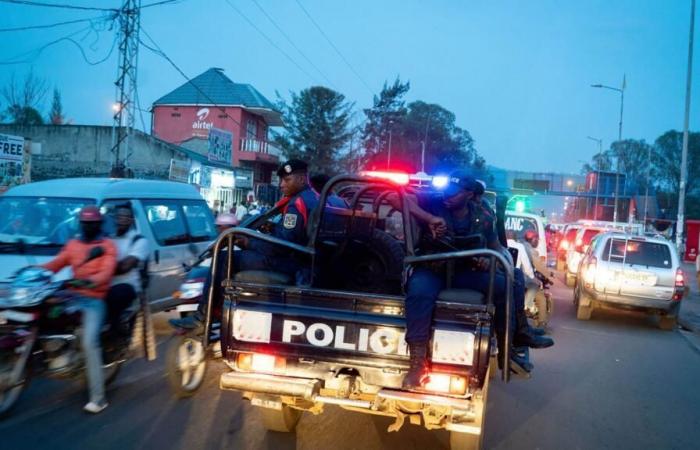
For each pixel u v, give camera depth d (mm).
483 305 4051
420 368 4031
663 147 99625
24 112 42812
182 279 8633
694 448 5809
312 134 49750
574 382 8023
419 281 4152
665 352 10586
